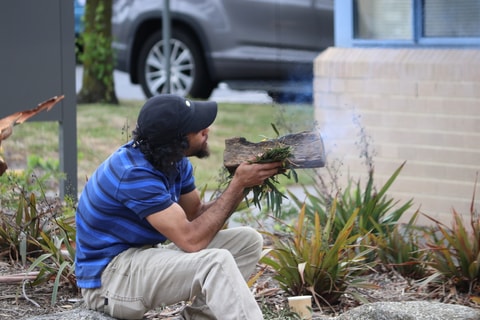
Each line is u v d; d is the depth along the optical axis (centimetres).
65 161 939
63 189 936
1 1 899
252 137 1448
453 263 746
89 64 1733
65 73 929
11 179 859
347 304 706
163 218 580
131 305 590
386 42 1059
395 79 1018
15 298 688
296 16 1619
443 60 988
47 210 787
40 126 1521
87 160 1343
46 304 678
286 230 911
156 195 580
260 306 679
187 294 580
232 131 1499
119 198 584
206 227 588
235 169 609
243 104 1722
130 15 1775
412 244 808
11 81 910
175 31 1750
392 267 788
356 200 848
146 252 591
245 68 1680
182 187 632
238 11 1666
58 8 921
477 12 998
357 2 1078
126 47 1789
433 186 999
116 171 587
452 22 1014
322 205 938
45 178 948
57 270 700
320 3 1598
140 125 587
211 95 1786
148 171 584
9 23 905
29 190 884
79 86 1862
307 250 697
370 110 1039
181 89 1767
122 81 2012
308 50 1617
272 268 739
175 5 1719
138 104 1736
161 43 1770
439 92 988
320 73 1078
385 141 1029
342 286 704
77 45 1766
